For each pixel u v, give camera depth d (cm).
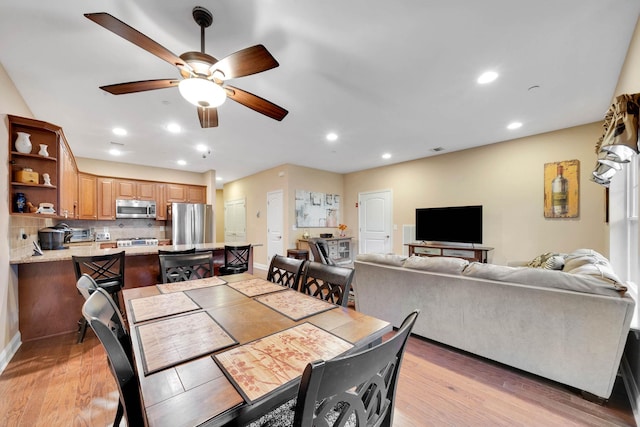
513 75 232
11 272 236
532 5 158
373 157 526
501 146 425
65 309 278
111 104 280
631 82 192
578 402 172
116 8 157
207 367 88
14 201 237
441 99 277
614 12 162
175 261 229
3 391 183
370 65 217
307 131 371
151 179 584
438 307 237
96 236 533
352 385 64
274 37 185
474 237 438
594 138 344
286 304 153
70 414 162
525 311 192
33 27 170
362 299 293
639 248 160
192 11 160
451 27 176
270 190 627
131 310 143
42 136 261
